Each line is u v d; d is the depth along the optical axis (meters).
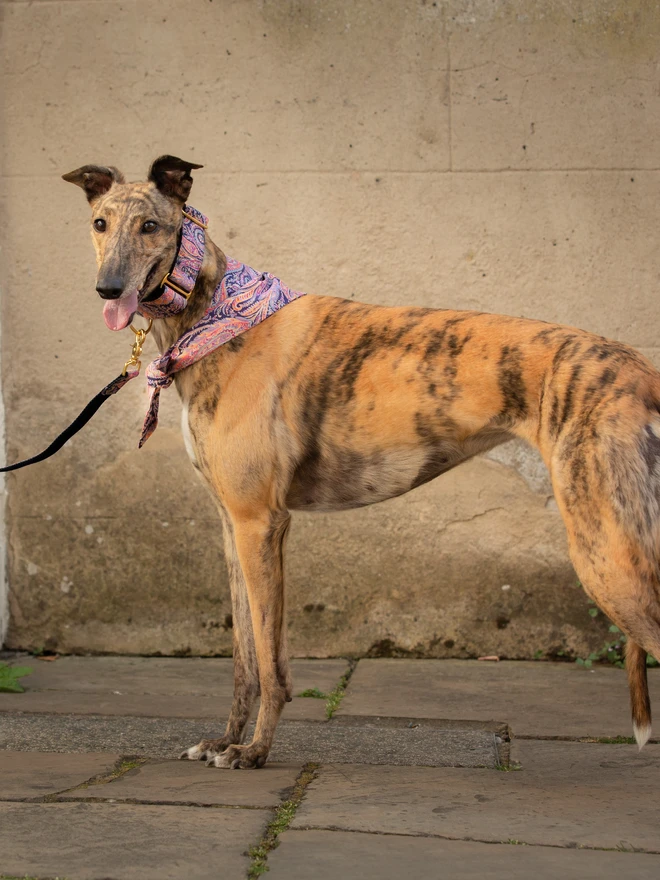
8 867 2.27
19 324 4.76
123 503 4.75
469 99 4.53
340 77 4.57
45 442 4.78
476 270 4.59
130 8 4.62
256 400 3.11
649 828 2.54
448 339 3.05
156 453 4.72
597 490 2.68
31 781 2.94
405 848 2.39
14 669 4.20
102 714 3.79
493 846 2.41
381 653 4.69
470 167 4.55
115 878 2.21
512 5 4.48
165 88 4.63
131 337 4.71
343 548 4.68
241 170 4.63
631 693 2.88
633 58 4.47
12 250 4.74
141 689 4.18
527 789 2.88
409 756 3.26
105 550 4.77
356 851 2.37
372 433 3.10
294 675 4.39
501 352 2.96
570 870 2.26
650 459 2.68
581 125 4.50
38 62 4.67
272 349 3.16
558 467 2.77
